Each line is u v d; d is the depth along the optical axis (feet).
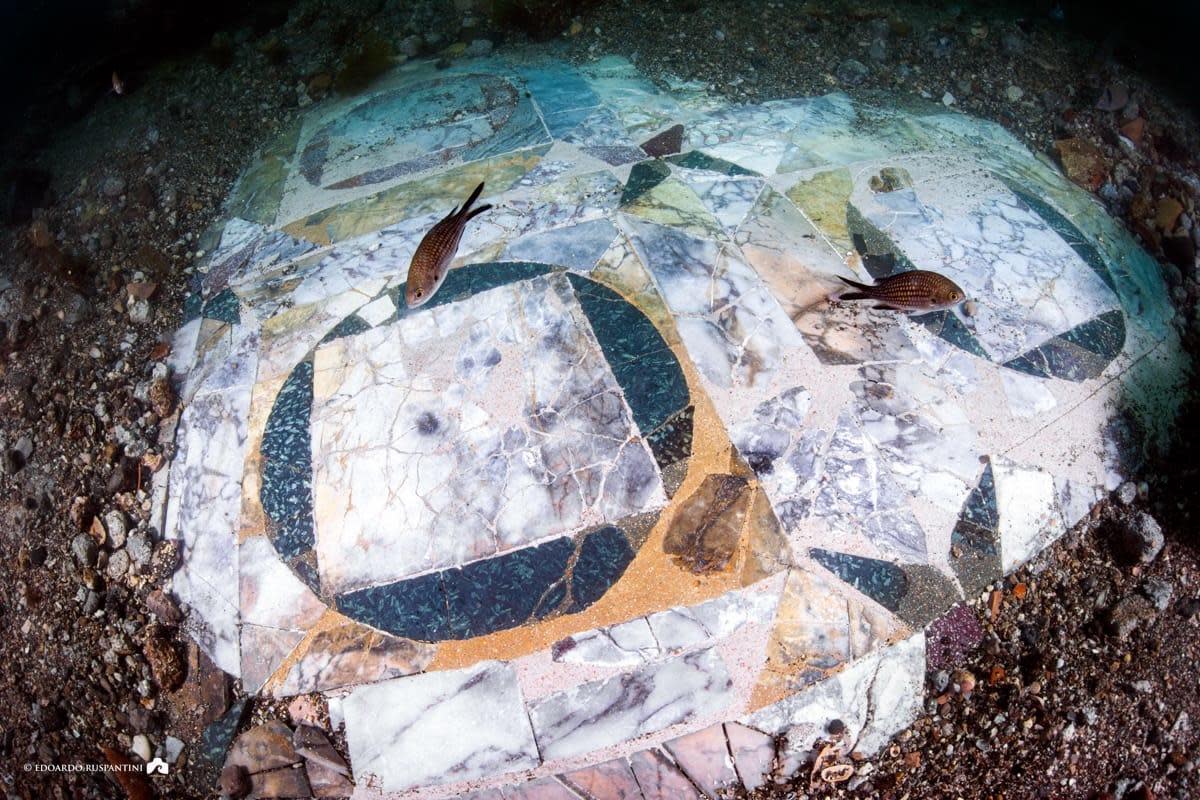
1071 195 4.33
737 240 3.45
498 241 3.45
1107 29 5.73
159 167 4.83
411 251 3.55
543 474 2.87
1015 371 3.31
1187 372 3.76
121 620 3.16
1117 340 3.59
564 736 2.64
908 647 2.83
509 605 2.75
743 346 3.13
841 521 2.89
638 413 2.96
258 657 2.89
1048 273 3.66
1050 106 5.08
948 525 2.97
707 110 4.34
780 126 4.22
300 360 3.33
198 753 2.90
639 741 2.65
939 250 3.60
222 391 3.40
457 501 2.87
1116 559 3.18
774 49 5.03
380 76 5.05
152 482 3.40
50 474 3.60
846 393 3.09
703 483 2.87
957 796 2.81
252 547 3.02
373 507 2.93
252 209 4.28
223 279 3.90
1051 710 2.94
